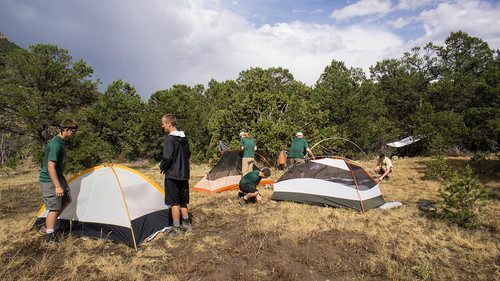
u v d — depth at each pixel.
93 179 4.61
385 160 9.24
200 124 21.58
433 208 5.64
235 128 15.57
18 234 4.46
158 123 19.08
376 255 3.85
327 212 5.69
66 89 18.97
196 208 6.09
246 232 4.64
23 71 17.69
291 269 3.45
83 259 3.64
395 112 26.05
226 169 8.06
